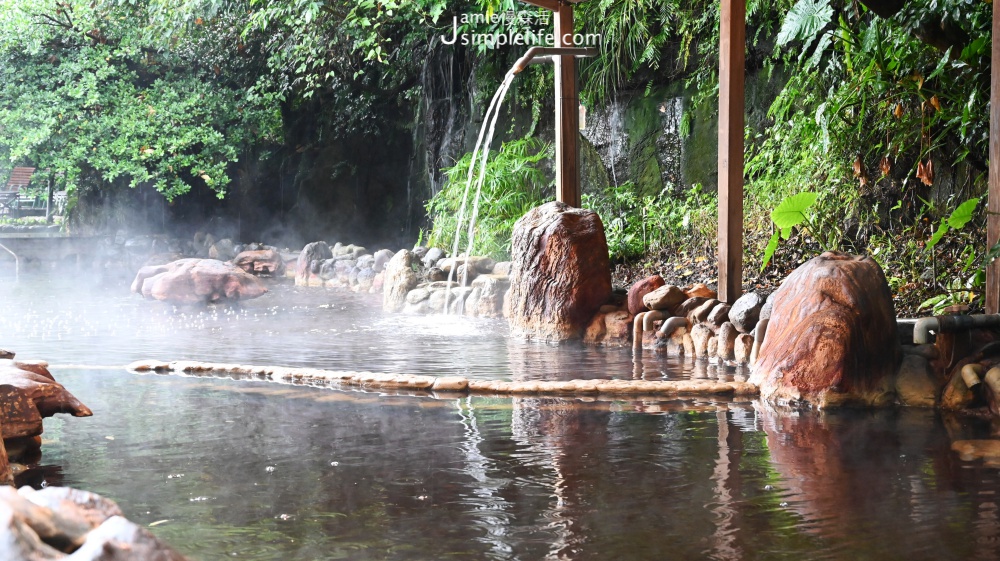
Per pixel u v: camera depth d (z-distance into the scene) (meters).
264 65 19.33
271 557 2.63
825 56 10.16
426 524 2.92
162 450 3.95
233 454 3.87
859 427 4.38
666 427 4.39
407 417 4.64
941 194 9.20
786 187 10.14
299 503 3.16
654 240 11.57
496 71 15.85
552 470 3.59
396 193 19.12
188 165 19.03
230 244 17.73
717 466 3.64
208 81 19.25
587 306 7.67
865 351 5.00
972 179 8.80
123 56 18.44
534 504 3.14
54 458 3.83
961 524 2.88
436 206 14.56
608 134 14.31
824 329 5.00
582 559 2.60
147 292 11.37
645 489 3.31
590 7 13.92
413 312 10.21
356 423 4.50
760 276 9.38
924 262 8.34
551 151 14.60
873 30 8.29
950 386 4.90
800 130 10.05
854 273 5.18
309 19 15.12
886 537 2.77
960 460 3.71
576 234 7.75
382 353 6.98
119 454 3.88
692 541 2.74
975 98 7.61
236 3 17.30
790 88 10.55
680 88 13.47
